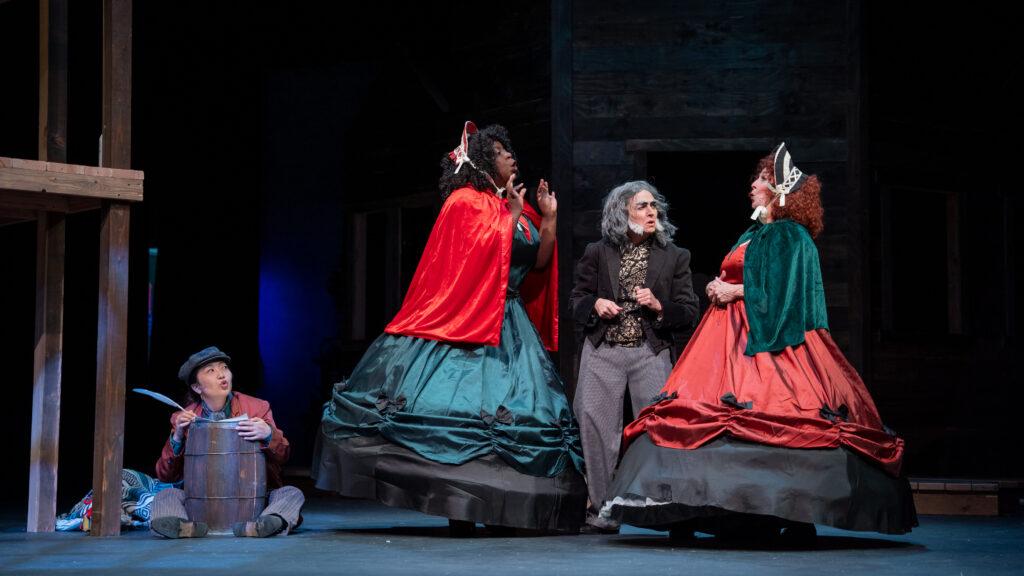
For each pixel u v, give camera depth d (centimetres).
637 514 411
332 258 1252
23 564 353
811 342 431
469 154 495
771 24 802
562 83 802
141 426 1086
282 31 1095
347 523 527
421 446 448
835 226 802
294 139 1253
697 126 798
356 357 974
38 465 484
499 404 458
